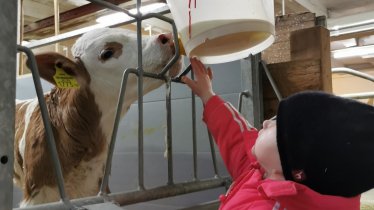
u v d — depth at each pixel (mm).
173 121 1881
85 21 3428
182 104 1845
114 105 1646
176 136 1867
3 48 545
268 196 688
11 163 549
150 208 2045
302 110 688
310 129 668
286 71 1441
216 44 924
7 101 548
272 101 1479
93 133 1621
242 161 979
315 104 687
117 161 2217
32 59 671
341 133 652
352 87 7176
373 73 7629
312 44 1394
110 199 789
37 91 682
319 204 675
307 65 1393
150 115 2002
